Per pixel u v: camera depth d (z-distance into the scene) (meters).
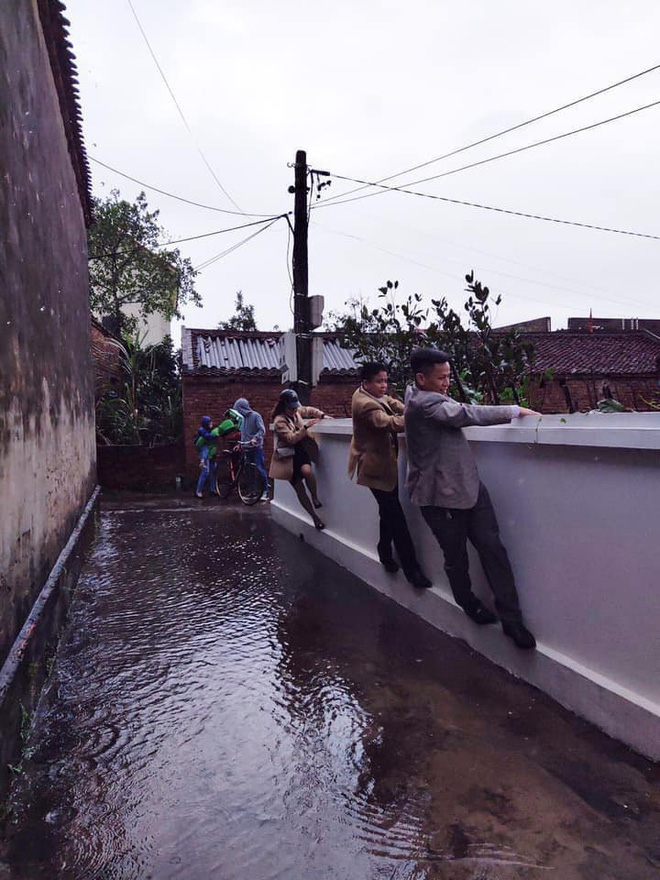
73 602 5.49
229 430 12.13
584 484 3.08
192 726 3.32
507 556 3.62
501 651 3.82
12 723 2.86
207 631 4.75
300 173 11.54
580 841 2.29
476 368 6.28
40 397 4.48
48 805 2.64
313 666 4.02
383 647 4.27
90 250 19.66
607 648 3.00
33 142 4.70
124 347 16.03
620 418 2.90
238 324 34.84
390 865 2.23
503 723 3.16
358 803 2.60
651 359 18.94
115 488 13.67
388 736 3.11
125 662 4.20
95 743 3.16
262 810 2.58
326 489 6.99
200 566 6.71
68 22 5.74
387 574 5.37
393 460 4.78
